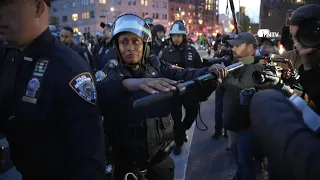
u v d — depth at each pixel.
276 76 1.98
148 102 1.24
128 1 68.50
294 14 0.89
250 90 1.69
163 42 5.81
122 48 1.95
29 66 1.28
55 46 1.31
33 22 1.24
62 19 69.31
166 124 1.96
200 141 4.87
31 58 1.28
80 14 67.06
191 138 5.02
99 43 7.52
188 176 3.71
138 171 1.93
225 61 2.78
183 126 4.16
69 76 1.26
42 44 1.28
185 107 4.10
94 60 6.29
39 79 1.25
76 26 67.88
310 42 0.86
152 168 1.98
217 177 3.67
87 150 1.27
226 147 4.48
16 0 1.18
